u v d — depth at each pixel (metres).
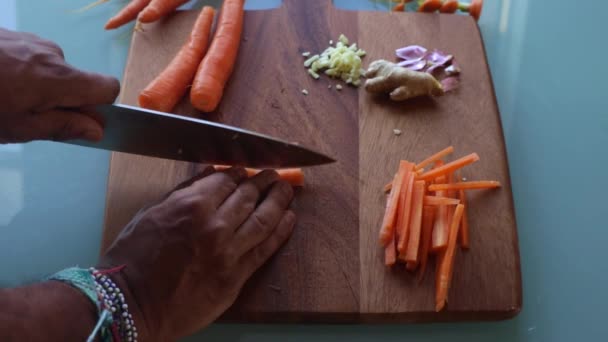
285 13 1.58
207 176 1.23
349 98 1.44
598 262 1.30
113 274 1.09
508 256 1.23
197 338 1.22
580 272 1.29
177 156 1.30
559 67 1.57
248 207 1.20
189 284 1.13
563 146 1.45
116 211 1.29
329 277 1.21
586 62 1.57
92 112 1.18
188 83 1.45
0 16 1.65
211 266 1.14
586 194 1.38
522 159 1.43
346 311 1.19
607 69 1.56
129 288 1.09
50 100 1.10
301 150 1.20
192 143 1.23
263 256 1.21
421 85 1.40
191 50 1.47
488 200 1.29
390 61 1.51
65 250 1.33
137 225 1.15
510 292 1.20
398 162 1.35
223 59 1.45
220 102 1.44
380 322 1.20
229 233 1.15
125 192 1.32
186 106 1.44
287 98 1.45
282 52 1.52
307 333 1.23
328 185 1.31
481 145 1.37
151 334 1.09
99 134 1.17
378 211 1.28
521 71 1.56
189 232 1.12
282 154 1.22
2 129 1.13
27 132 1.13
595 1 1.67
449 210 1.26
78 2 1.69
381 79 1.41
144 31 1.56
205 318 1.14
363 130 1.39
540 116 1.49
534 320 1.24
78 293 1.04
